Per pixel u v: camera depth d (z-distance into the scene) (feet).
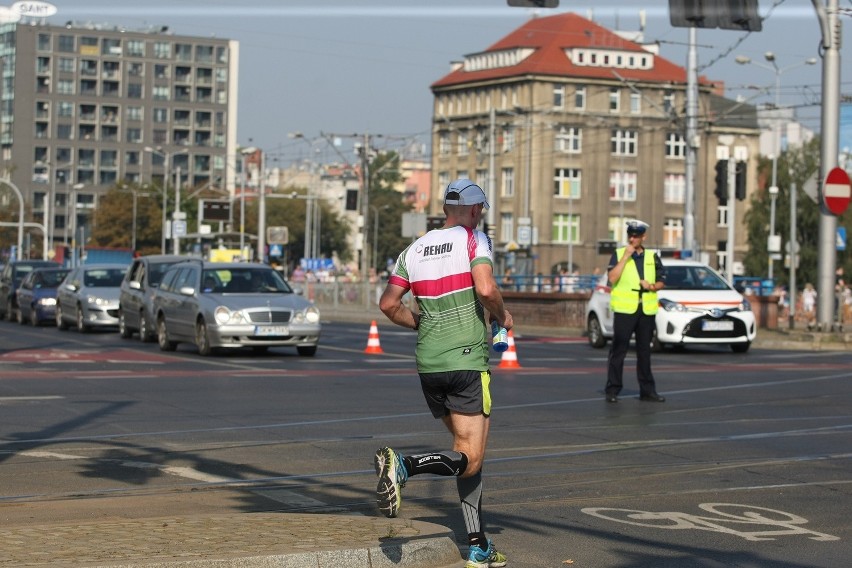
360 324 244.83
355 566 37.96
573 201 582.76
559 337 196.44
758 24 124.06
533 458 63.62
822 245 171.83
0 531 41.11
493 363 129.70
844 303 280.92
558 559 41.39
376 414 81.35
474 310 38.58
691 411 84.94
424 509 50.47
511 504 51.31
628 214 593.83
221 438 69.82
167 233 480.64
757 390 100.01
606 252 383.24
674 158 604.49
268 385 100.68
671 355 146.10
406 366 122.72
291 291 141.59
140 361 125.59
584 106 582.76
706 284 153.28
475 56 613.52
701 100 596.70
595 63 586.86
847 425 77.61
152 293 154.92
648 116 589.32
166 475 57.82
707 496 53.31
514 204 581.53
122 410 82.33
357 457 63.57
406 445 67.67
